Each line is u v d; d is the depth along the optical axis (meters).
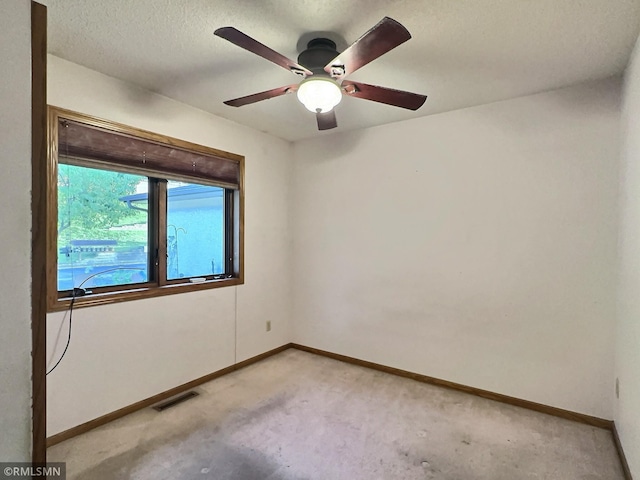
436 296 2.93
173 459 1.90
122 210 2.46
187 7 1.57
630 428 1.78
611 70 2.12
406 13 1.60
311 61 1.84
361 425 2.27
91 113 2.18
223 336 3.10
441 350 2.91
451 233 2.85
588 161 2.31
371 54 1.52
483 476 1.80
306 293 3.75
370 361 3.31
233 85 2.40
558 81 2.29
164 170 2.61
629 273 1.87
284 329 3.78
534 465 1.89
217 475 1.78
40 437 0.77
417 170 3.02
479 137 2.71
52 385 2.03
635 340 1.71
